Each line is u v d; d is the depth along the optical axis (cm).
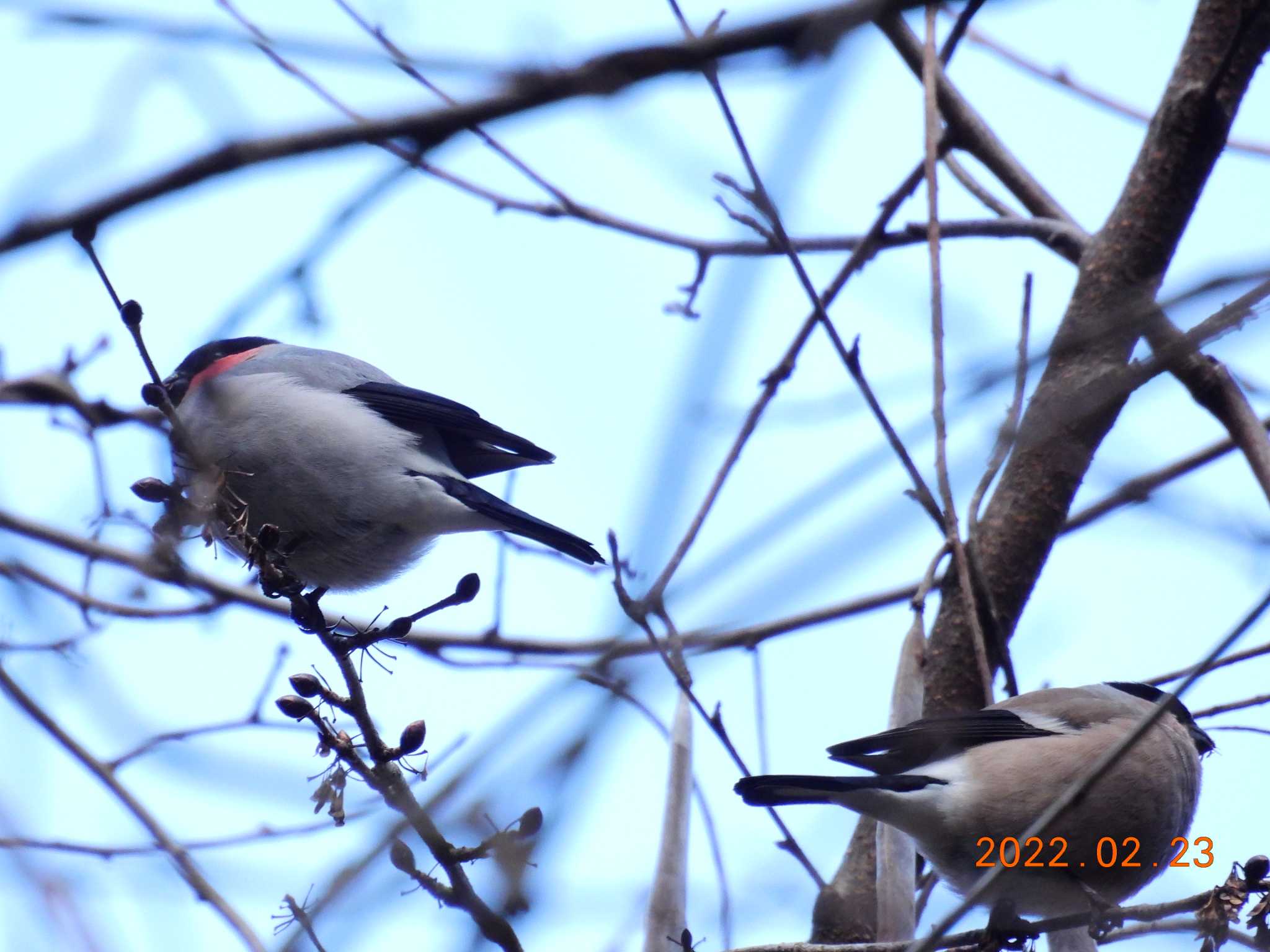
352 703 621
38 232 270
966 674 918
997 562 923
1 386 789
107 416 838
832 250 1005
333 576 1029
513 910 456
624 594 646
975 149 1053
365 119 276
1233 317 501
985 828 855
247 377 995
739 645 821
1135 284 880
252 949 539
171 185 271
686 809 738
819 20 264
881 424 663
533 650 1002
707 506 754
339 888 401
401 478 988
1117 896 904
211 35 306
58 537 846
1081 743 873
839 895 807
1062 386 829
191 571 898
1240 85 898
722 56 271
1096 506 941
